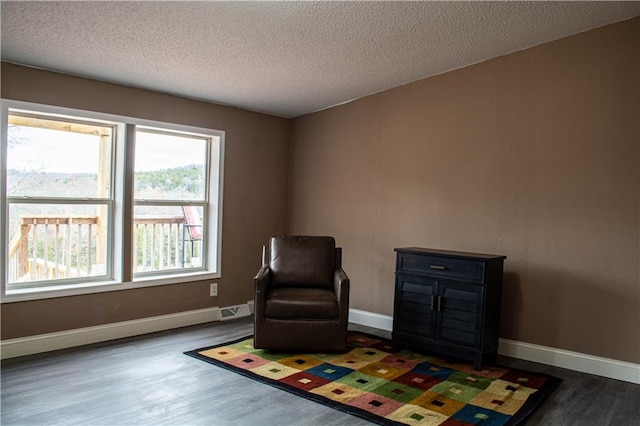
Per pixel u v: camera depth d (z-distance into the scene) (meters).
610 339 3.38
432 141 4.35
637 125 3.28
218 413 2.63
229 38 3.23
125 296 4.12
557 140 3.62
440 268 3.63
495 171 3.95
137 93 4.17
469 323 3.48
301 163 5.49
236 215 5.04
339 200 5.10
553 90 3.64
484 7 2.98
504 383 3.17
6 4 2.63
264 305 3.70
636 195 3.28
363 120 4.87
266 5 2.80
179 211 4.73
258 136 5.24
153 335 4.19
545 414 2.73
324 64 3.86
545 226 3.69
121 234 4.10
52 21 2.86
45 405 2.67
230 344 3.94
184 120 4.54
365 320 4.82
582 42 3.50
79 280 3.96
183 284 4.57
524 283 3.78
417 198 4.45
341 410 2.70
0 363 3.34
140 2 2.67
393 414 2.66
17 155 3.61
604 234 3.42
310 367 3.41
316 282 4.12
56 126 3.81
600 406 2.86
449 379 3.23
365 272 4.86
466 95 4.12
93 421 2.49
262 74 4.02
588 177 3.48
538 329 3.71
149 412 2.62
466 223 4.13
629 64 3.30
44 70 3.60
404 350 3.89
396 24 3.15
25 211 3.67
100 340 3.94
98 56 3.42
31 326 3.58
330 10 2.90
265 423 2.53
